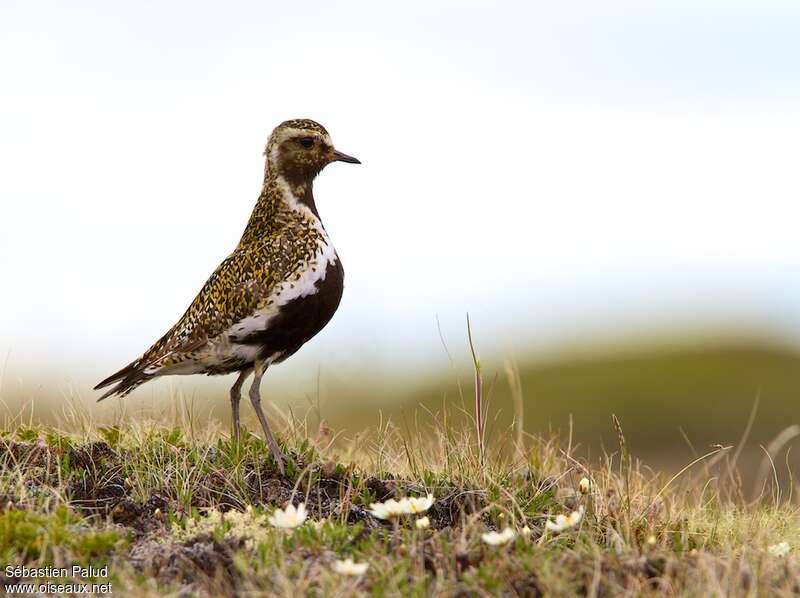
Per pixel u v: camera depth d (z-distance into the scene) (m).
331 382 23.00
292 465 10.62
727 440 26.36
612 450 25.64
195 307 11.73
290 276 11.45
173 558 8.16
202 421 12.77
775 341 34.72
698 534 9.89
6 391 17.09
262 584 7.69
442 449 11.24
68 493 9.60
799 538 10.20
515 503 9.71
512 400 29.61
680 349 33.56
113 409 12.54
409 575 7.84
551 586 7.60
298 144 12.10
